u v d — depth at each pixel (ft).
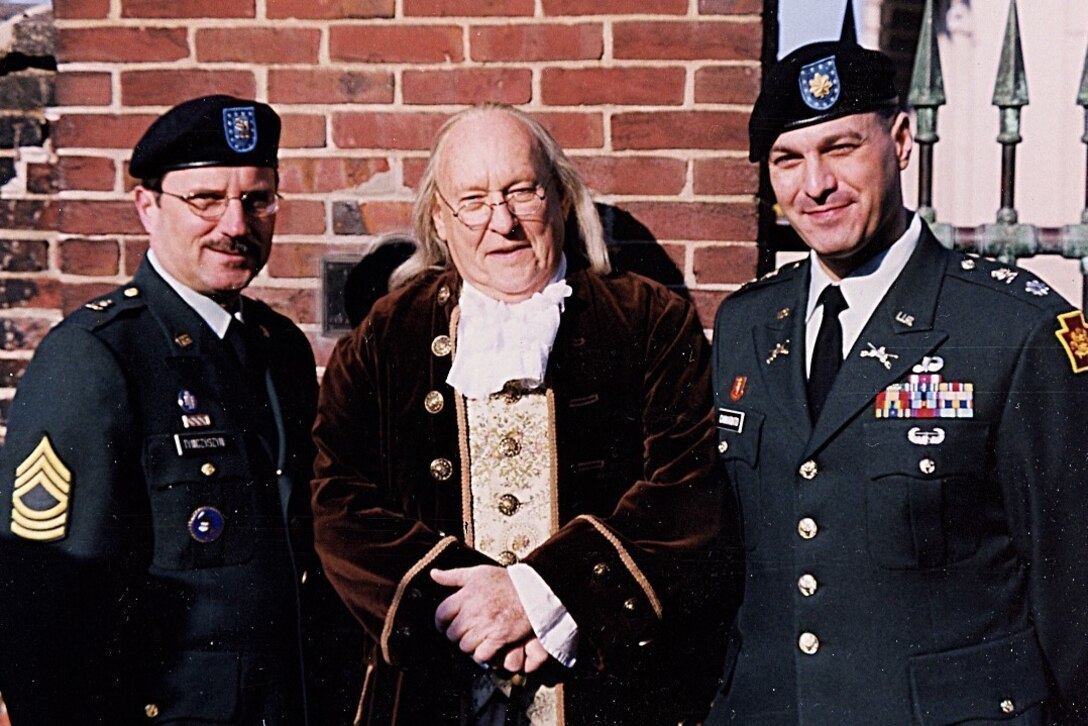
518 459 6.93
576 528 6.77
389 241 8.69
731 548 6.81
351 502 6.92
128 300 7.14
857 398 6.59
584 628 6.64
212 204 7.21
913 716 6.42
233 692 6.90
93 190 8.79
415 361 7.10
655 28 8.48
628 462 7.02
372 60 8.64
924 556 6.46
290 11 8.64
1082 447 6.47
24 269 9.33
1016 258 8.89
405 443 7.02
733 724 6.84
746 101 8.46
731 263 8.54
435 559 6.75
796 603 6.66
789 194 6.78
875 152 6.63
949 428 6.48
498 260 6.99
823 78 6.63
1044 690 6.49
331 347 8.73
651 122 8.53
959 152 9.19
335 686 7.48
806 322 6.93
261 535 7.09
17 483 6.77
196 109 7.27
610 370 7.04
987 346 6.52
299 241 8.72
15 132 9.34
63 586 6.69
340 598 6.91
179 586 6.86
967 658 6.44
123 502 6.83
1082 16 9.17
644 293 7.23
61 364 6.86
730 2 8.42
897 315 6.69
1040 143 9.34
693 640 6.99
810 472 6.64
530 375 6.88
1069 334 6.48
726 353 7.13
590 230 7.34
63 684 6.75
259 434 7.22
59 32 8.74
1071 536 6.49
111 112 8.75
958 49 9.18
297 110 8.69
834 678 6.55
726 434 6.93
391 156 8.66
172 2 8.69
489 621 6.63
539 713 6.94
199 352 7.14
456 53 8.61
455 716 7.00
